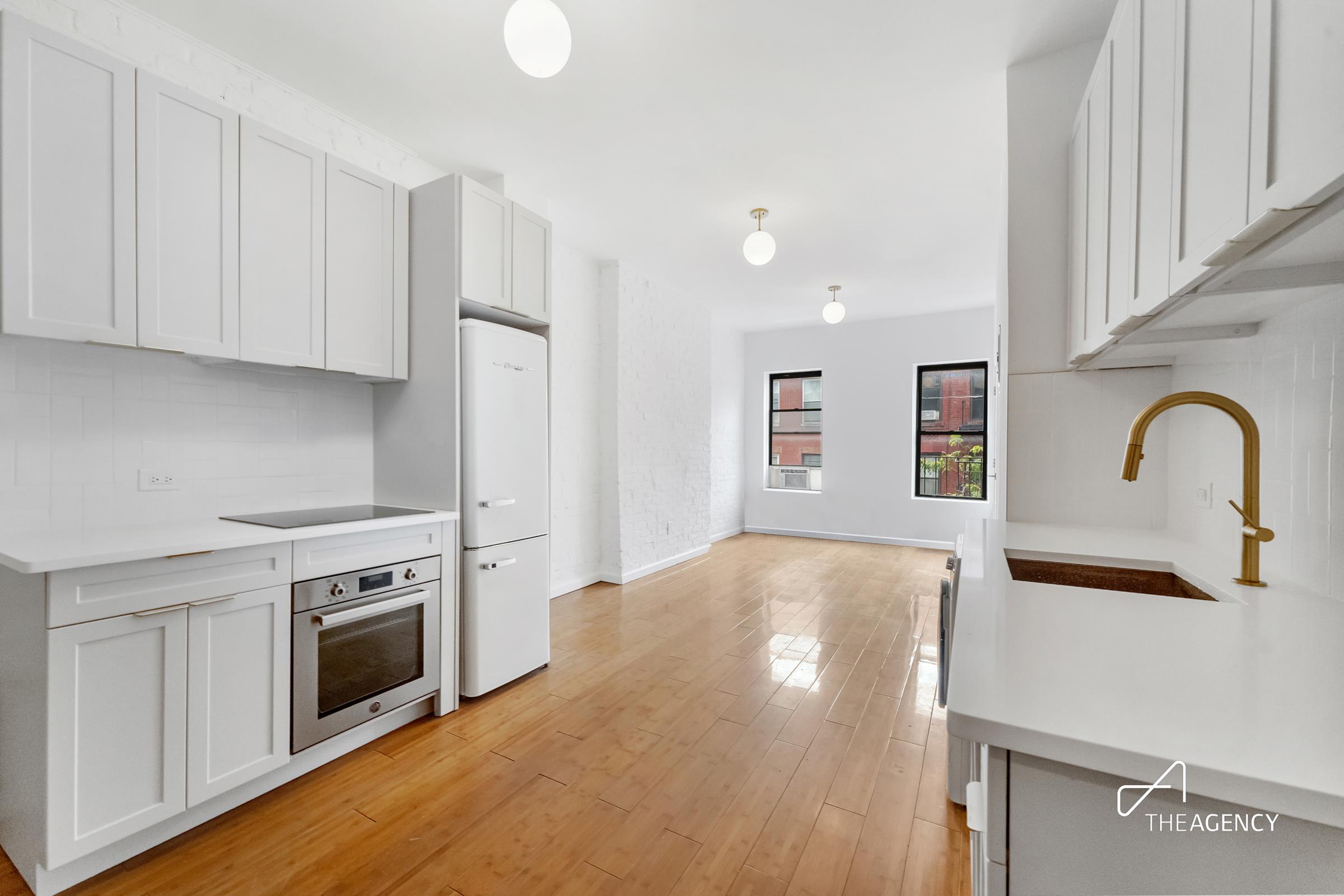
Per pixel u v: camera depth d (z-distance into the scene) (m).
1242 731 0.55
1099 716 0.58
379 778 1.90
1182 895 0.53
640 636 3.32
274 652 1.79
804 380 7.07
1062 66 2.11
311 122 2.44
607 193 3.33
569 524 4.33
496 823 1.67
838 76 2.26
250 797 1.77
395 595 2.16
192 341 1.81
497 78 2.29
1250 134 0.79
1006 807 0.59
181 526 1.89
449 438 2.42
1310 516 1.16
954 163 2.95
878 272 4.79
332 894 1.40
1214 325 1.41
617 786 1.85
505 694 2.55
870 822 1.68
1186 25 1.03
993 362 5.86
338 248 2.23
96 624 1.43
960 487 6.16
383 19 1.97
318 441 2.47
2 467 1.67
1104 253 1.59
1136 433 1.23
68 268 1.56
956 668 0.71
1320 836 0.49
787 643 3.21
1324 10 0.62
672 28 1.99
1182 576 1.40
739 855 1.54
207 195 1.85
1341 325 1.05
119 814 1.46
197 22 1.98
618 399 4.60
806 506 6.91
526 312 2.77
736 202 3.44
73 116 1.56
